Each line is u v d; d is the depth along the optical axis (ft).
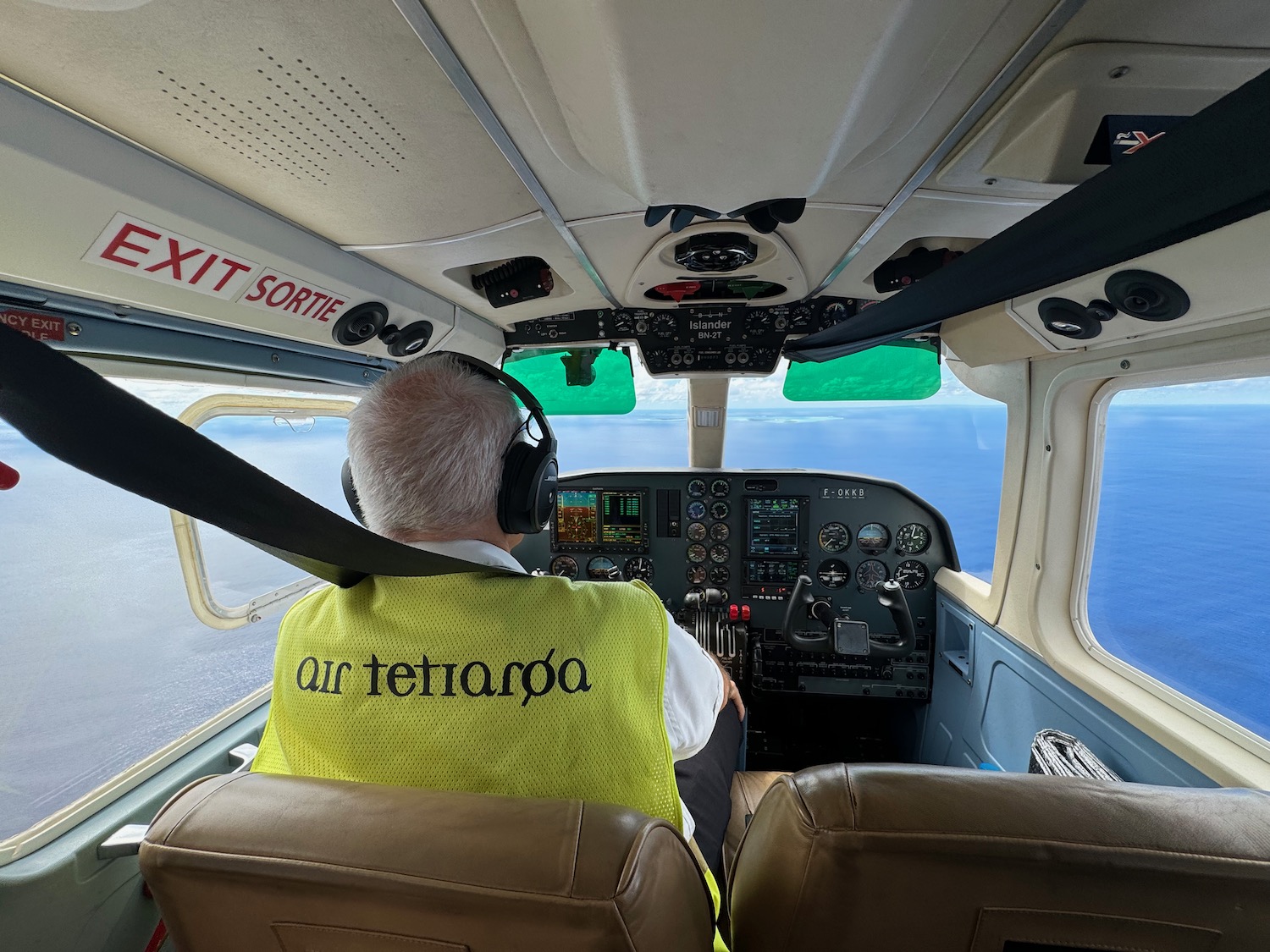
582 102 2.95
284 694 2.95
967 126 3.74
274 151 3.81
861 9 2.19
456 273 7.03
